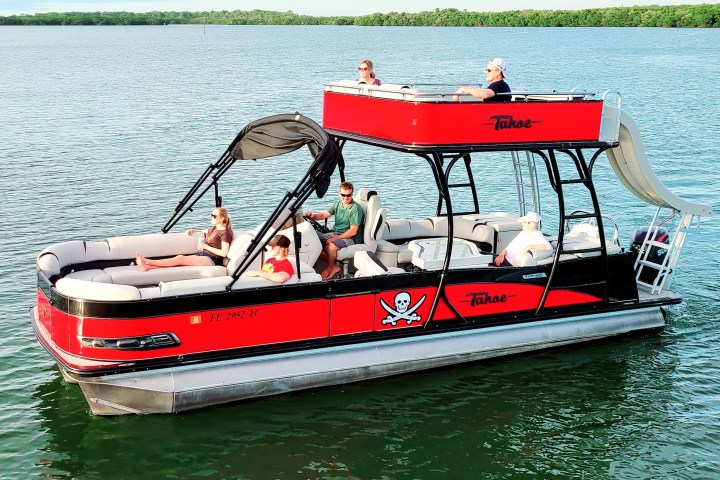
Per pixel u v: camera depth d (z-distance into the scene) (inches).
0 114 1460.4
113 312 336.5
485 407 382.3
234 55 4308.6
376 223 434.3
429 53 4409.5
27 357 422.6
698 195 836.0
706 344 454.0
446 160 1029.8
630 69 2871.6
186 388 353.4
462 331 411.5
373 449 345.1
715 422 374.0
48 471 323.0
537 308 430.9
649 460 343.0
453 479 326.3
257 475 324.5
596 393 398.3
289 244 375.6
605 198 829.2
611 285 449.1
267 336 366.9
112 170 935.7
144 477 321.1
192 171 938.7
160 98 1807.3
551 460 341.7
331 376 382.9
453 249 428.5
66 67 3019.2
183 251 429.7
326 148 358.0
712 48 4658.0
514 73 2667.3
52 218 703.1
